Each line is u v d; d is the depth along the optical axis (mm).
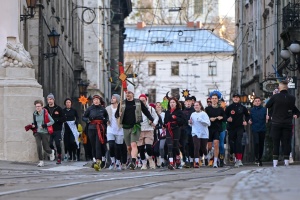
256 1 92688
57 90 72062
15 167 34594
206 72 188500
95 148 36312
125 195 16953
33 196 16953
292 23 62219
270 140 57219
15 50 40156
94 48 107938
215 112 39906
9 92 39656
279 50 74312
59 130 42688
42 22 59062
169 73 188625
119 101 36062
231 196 14352
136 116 34281
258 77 89250
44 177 25547
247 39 101312
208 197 14391
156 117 36406
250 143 82062
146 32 189875
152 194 17203
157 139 41469
